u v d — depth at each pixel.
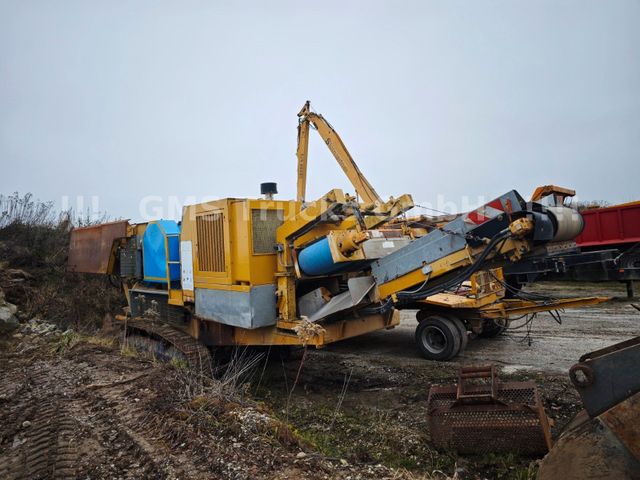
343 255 5.27
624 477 1.99
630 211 11.42
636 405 1.99
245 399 4.80
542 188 11.08
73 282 11.11
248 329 6.12
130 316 8.70
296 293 6.59
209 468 3.34
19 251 11.76
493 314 7.77
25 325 8.80
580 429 2.14
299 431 4.72
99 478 3.29
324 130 10.35
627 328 9.02
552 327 9.47
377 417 5.12
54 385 5.36
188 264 6.82
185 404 4.44
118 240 8.69
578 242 12.31
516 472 3.64
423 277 5.19
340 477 3.23
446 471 3.83
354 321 6.34
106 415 4.36
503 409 3.92
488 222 4.62
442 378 6.37
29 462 3.56
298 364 7.56
